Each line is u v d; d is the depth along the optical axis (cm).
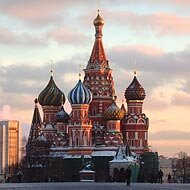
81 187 11350
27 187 11494
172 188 10738
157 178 19350
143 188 10581
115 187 11206
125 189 10062
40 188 10781
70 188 10706
